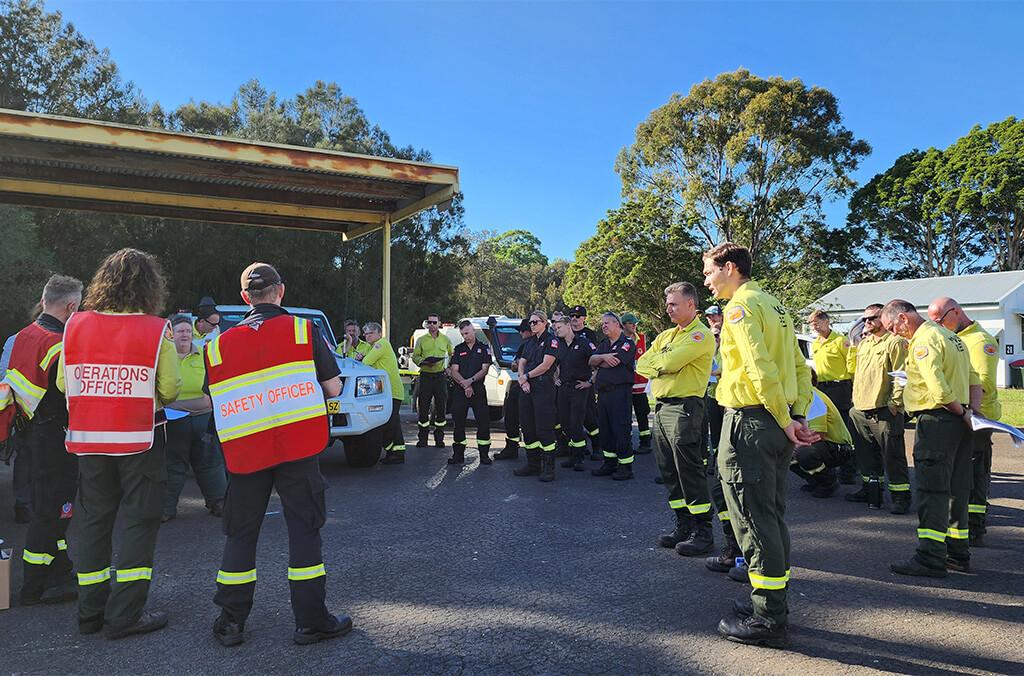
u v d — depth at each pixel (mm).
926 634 3578
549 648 3418
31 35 25953
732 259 3740
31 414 3883
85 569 3562
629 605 3980
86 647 3438
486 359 8578
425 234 34281
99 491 3553
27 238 19656
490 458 9086
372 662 3268
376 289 30938
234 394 3420
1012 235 37719
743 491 3445
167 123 30375
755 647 3424
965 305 29672
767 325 3451
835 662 3270
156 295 3658
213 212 10711
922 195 40094
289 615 3844
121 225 25125
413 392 15055
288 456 3395
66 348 3531
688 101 33938
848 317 33188
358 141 34156
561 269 83688
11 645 3459
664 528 5645
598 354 7863
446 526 5695
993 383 5258
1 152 7523
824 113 32812
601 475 7898
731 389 3533
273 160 8164
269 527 5688
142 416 3492
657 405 5059
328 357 3629
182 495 6996
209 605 3998
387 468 8367
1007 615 3834
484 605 3977
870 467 6434
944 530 4461
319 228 11648
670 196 35312
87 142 7203
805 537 5426
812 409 4000
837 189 33688
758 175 33406
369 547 5105
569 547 5117
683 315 4938
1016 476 7930
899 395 6008
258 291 3602
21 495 5812
